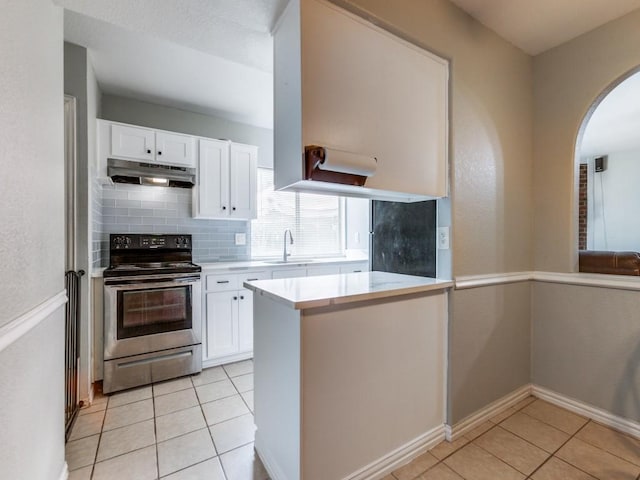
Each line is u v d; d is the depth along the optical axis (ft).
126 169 8.19
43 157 3.87
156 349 7.88
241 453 5.25
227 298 9.05
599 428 5.96
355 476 4.45
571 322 6.64
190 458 5.12
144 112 9.55
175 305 8.16
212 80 8.35
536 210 7.28
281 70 4.70
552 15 5.97
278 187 4.90
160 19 4.75
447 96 5.79
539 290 7.17
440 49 5.54
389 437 4.85
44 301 3.87
